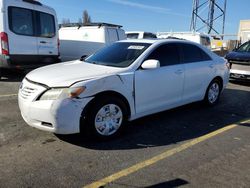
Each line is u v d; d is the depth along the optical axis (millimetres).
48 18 9297
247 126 5469
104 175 3469
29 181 3283
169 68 5406
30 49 8844
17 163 3670
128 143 4438
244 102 7438
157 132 4969
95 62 5293
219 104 7098
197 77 6105
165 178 3439
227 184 3348
